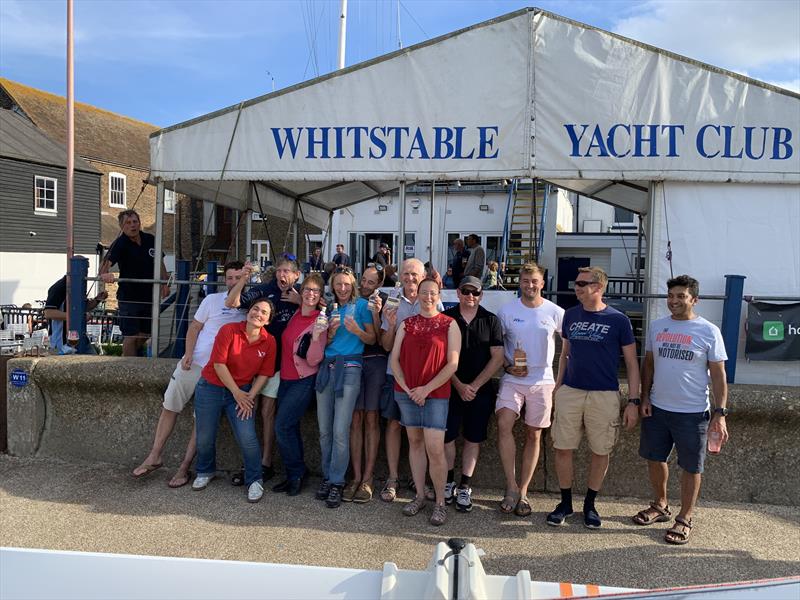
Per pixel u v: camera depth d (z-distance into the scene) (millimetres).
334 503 4691
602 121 5598
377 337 4840
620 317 4379
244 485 5129
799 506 4848
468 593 1343
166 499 4828
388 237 16562
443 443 4430
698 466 4176
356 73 5961
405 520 4516
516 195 15539
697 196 5578
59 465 5555
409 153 5898
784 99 5422
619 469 5035
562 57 5633
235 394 4781
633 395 4355
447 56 5812
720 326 5539
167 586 1432
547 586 1490
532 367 4598
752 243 5531
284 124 6086
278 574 1463
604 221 21688
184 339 6348
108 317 9484
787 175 5426
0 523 4352
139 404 5574
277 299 5270
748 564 3926
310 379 4871
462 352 4609
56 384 5652
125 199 30422
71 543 4070
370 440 4902
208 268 8812
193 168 6219
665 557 4008
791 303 5250
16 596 1412
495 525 4469
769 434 4859
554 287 15445
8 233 23922
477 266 11562
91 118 31625
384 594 1396
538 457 4988
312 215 11031
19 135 26016
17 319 17266
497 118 5742
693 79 5504
